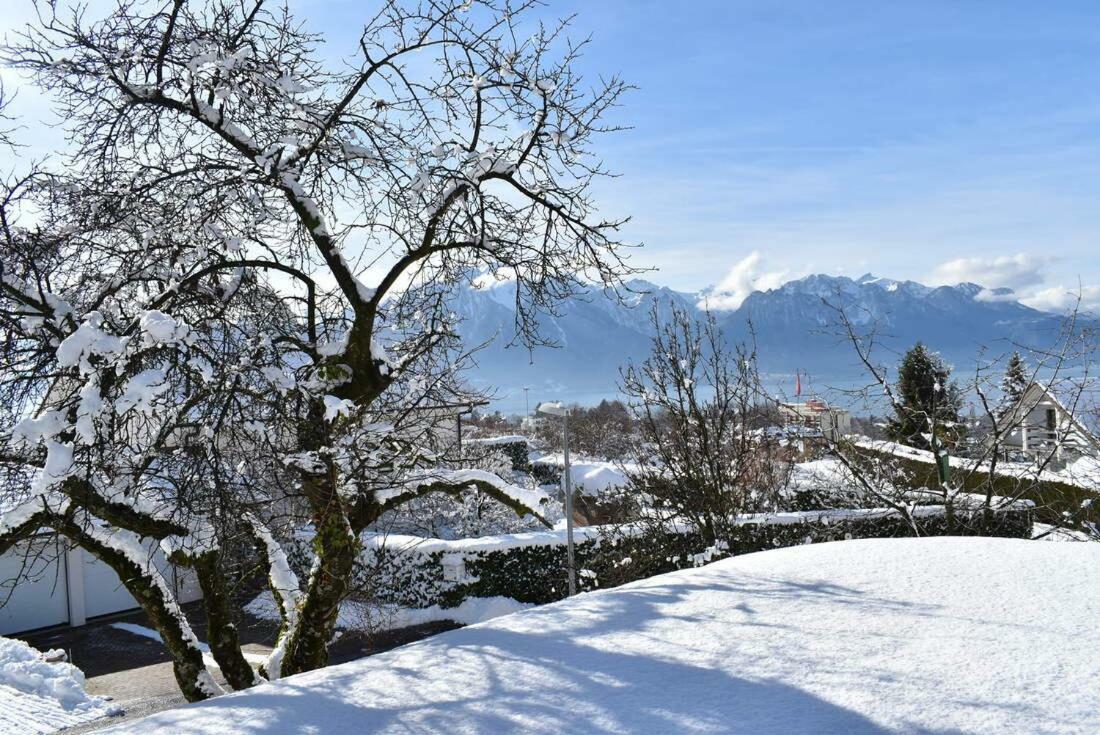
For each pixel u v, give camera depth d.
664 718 3.57
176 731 3.88
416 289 9.83
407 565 18.34
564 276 9.49
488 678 4.25
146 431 6.89
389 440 8.73
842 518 14.27
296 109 8.21
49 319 7.54
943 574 5.63
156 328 6.38
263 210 8.21
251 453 6.98
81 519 8.10
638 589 5.91
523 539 18.78
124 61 7.75
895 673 3.90
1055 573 5.52
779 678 3.91
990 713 3.43
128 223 8.25
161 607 8.65
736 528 14.55
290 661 8.45
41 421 6.42
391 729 3.70
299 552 19.78
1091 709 3.43
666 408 14.90
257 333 7.60
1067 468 13.95
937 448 12.53
